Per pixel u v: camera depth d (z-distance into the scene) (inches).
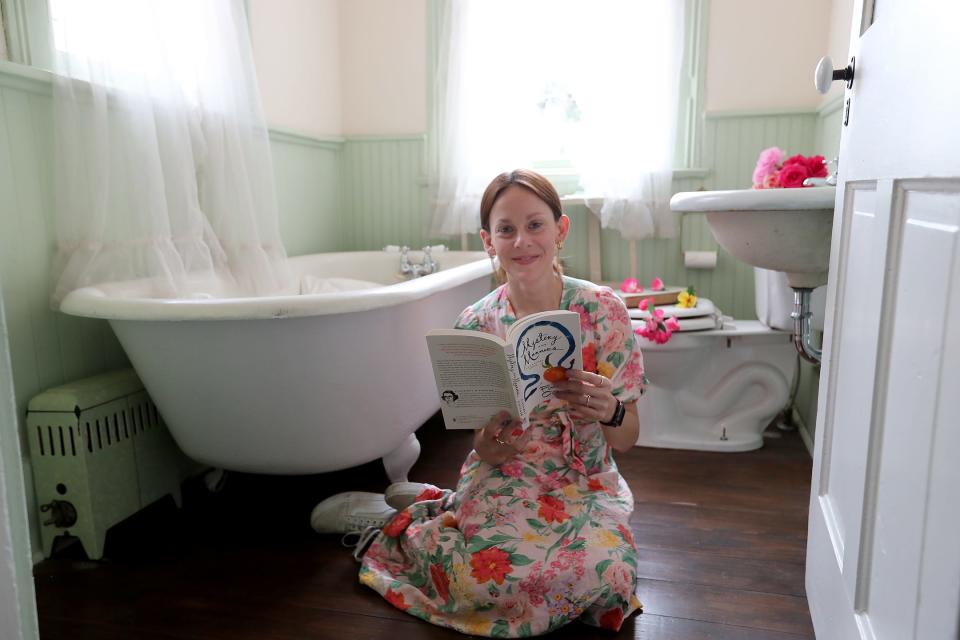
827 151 92.0
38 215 61.0
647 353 83.0
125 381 62.9
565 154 114.7
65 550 60.2
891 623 28.5
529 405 44.1
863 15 40.5
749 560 56.4
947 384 23.0
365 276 109.8
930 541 24.0
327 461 60.0
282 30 101.7
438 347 43.7
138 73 63.4
